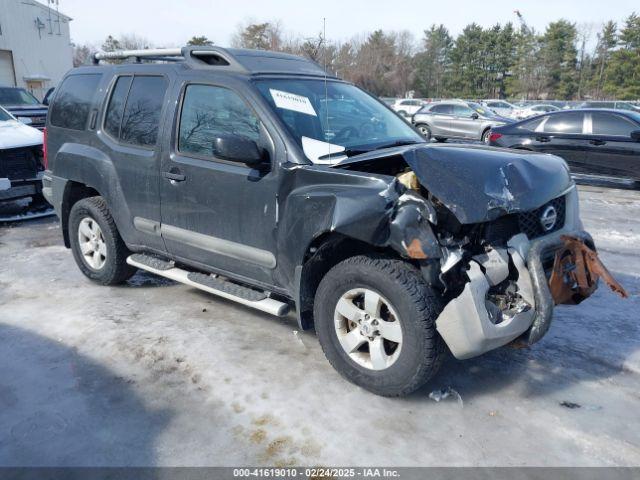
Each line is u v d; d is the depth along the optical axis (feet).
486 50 229.04
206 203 13.19
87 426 10.18
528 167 11.18
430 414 10.60
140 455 9.42
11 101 48.44
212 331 14.01
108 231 16.19
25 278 18.01
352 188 10.59
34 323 14.47
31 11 115.14
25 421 10.32
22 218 25.82
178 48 14.87
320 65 16.05
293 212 11.35
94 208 16.35
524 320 10.22
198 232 13.62
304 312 12.16
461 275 10.44
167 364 12.35
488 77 233.14
